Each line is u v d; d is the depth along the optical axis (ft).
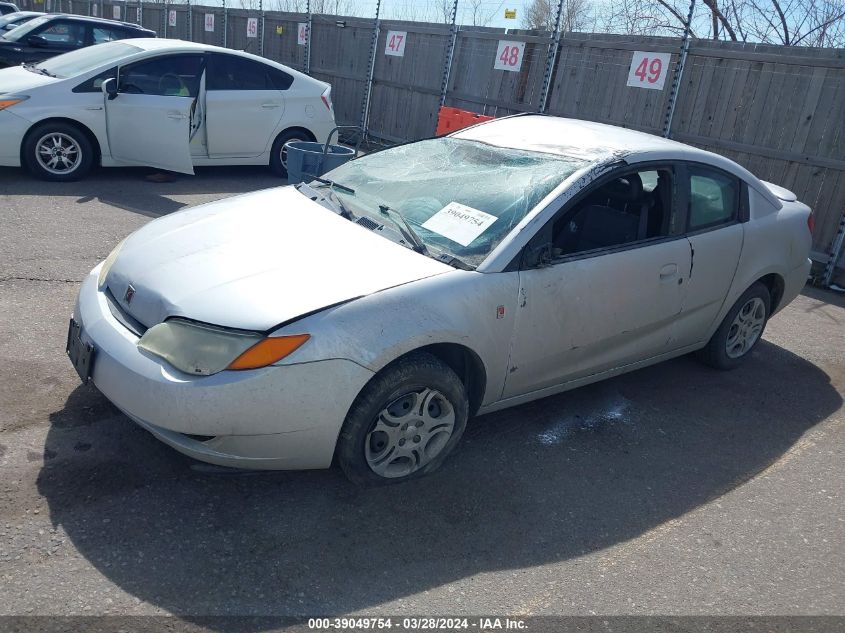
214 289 10.12
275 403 9.45
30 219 22.17
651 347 14.29
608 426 13.92
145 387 9.49
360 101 46.09
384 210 12.53
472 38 37.99
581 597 9.42
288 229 11.94
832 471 13.25
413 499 10.95
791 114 25.88
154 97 26.66
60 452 11.00
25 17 54.65
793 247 16.58
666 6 34.81
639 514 11.34
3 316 15.19
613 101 31.86
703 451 13.46
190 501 10.32
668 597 9.61
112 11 71.82
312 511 10.41
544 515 11.01
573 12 36.78
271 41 53.26
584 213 12.89
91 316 10.73
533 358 12.06
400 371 10.26
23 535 9.27
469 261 11.34
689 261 14.03
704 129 28.60
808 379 17.19
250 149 31.32
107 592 8.55
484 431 13.14
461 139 14.97
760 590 9.95
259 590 8.86
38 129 26.30
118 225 22.75
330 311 9.84
